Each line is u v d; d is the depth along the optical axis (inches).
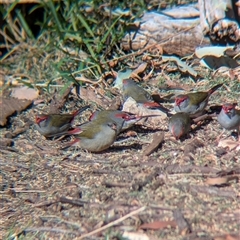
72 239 337.4
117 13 530.0
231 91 465.4
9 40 574.9
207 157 388.5
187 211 339.6
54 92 495.8
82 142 411.8
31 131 456.8
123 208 349.1
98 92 485.7
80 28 532.1
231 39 483.5
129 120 422.0
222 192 351.9
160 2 539.2
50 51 538.9
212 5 475.8
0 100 493.4
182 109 431.5
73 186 380.5
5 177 402.6
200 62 494.3
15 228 354.0
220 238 315.9
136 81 489.4
